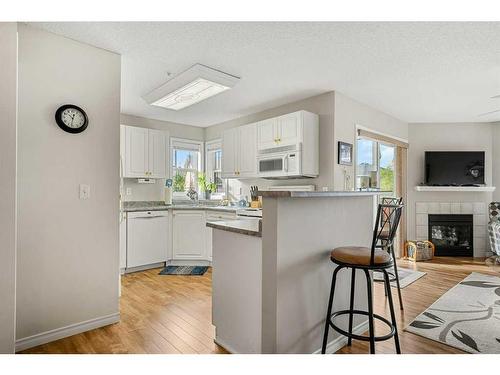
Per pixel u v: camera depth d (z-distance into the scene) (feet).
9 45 5.86
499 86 11.82
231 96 12.95
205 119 17.01
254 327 6.35
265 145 13.26
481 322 8.52
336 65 9.82
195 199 18.10
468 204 18.21
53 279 7.44
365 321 8.02
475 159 17.83
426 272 13.99
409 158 18.63
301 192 5.44
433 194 18.47
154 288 11.50
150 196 16.66
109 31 7.61
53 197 7.47
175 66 9.78
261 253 6.19
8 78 5.82
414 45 8.45
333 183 12.13
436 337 7.64
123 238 13.50
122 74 10.46
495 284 12.14
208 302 10.02
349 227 7.52
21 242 7.00
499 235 15.84
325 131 12.47
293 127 12.13
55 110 7.53
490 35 7.86
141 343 7.29
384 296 10.64
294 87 11.87
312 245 6.43
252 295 6.40
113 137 8.54
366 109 14.49
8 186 5.79
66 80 7.74
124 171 14.29
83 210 7.93
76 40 7.97
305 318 6.28
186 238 15.11
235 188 17.47
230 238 6.99
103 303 8.23
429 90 12.30
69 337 7.57
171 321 8.54
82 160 7.93
